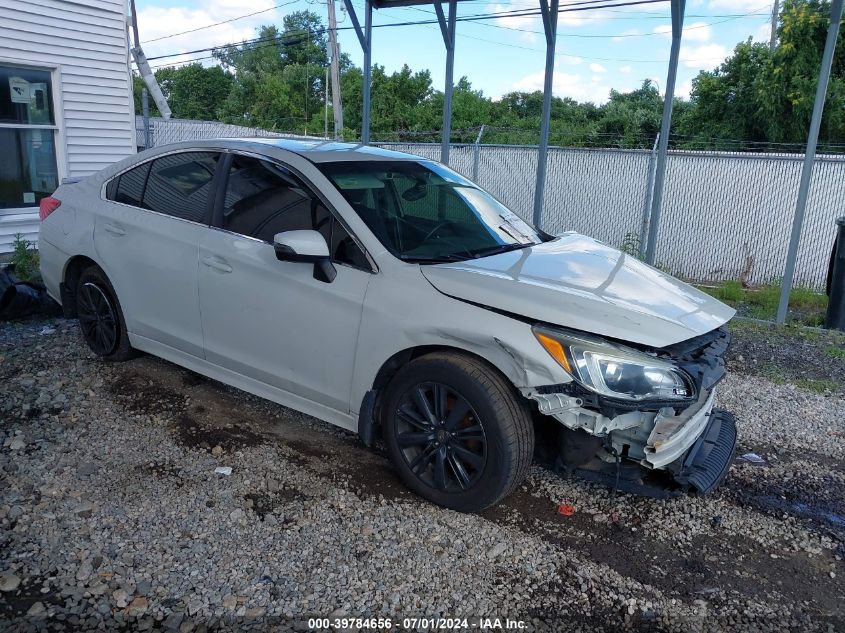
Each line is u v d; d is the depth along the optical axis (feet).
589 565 10.55
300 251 11.50
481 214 14.47
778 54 71.46
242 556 10.29
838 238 25.67
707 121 82.99
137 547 10.37
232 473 12.60
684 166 40.65
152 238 15.02
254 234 13.41
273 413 15.16
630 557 10.82
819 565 10.87
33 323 20.94
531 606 9.59
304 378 12.83
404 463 11.94
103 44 34.30
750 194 39.40
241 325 13.55
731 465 13.38
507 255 12.80
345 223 12.36
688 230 41.22
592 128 105.50
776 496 12.87
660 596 9.96
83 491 11.77
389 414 11.90
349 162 13.76
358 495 12.05
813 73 70.49
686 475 11.48
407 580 9.95
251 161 13.99
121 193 16.20
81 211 16.84
